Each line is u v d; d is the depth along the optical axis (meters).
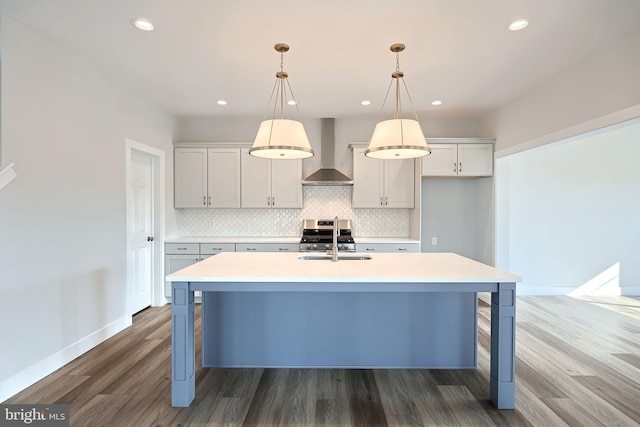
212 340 2.77
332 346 2.74
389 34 2.65
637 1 2.23
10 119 2.36
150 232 4.46
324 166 5.03
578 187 4.95
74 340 2.92
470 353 2.74
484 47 2.86
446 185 5.16
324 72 3.38
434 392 2.39
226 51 2.93
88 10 2.31
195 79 3.55
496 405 2.20
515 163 4.91
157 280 4.48
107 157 3.38
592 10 2.33
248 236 5.22
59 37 2.67
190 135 5.16
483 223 4.93
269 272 2.27
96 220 3.21
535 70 3.33
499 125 4.52
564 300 4.70
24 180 2.46
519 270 4.95
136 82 3.62
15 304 2.38
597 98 2.95
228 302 2.75
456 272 2.29
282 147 2.39
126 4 2.25
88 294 3.09
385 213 5.23
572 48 2.88
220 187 4.90
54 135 2.73
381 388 2.45
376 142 2.43
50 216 2.68
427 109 4.60
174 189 4.89
